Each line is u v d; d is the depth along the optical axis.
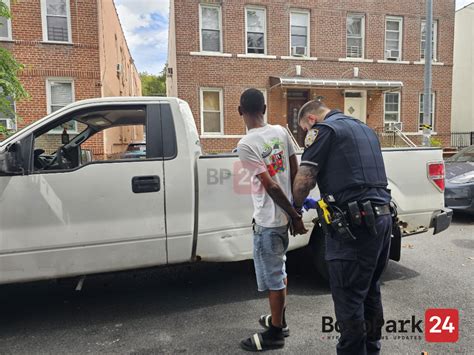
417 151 4.17
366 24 15.40
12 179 3.02
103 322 3.32
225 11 14.00
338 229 2.28
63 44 12.19
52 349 2.89
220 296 3.82
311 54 14.94
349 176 2.30
